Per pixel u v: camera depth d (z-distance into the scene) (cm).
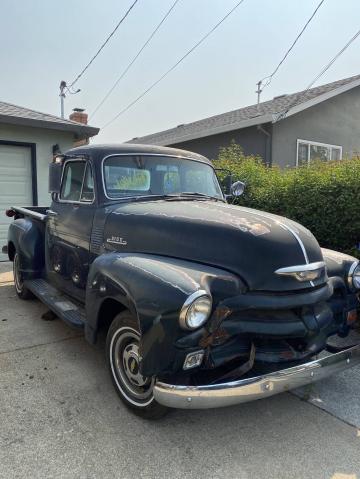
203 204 364
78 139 972
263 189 661
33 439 270
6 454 255
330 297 317
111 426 286
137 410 294
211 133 1298
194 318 240
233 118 1423
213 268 280
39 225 538
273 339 278
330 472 246
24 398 320
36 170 907
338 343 370
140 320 255
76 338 446
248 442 273
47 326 483
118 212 358
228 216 316
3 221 884
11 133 870
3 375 358
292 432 286
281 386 259
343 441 276
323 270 299
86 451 260
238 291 267
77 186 424
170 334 242
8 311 538
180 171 431
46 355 401
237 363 271
